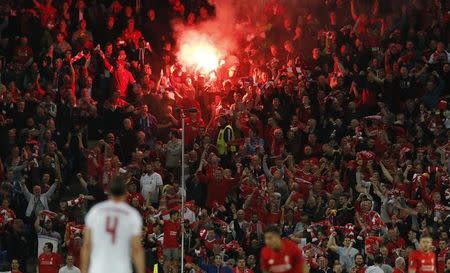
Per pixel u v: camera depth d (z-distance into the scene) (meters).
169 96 120.19
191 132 114.75
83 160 111.81
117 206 52.00
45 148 111.12
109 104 117.00
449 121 118.88
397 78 123.50
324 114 119.12
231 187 108.25
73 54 125.81
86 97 116.56
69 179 112.81
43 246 99.44
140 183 108.06
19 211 105.00
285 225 104.19
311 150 113.38
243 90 122.31
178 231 98.81
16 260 96.75
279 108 119.69
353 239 100.12
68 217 103.88
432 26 131.62
